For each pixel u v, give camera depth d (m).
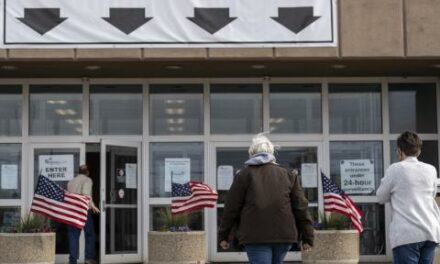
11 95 15.83
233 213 6.99
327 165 15.81
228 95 16.02
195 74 15.51
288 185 7.00
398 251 6.88
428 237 6.81
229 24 13.63
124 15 13.60
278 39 13.63
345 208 13.52
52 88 15.91
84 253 15.45
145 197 15.64
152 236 14.01
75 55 13.59
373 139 15.95
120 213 15.45
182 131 15.91
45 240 13.69
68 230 14.59
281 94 16.02
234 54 13.63
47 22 13.52
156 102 15.98
